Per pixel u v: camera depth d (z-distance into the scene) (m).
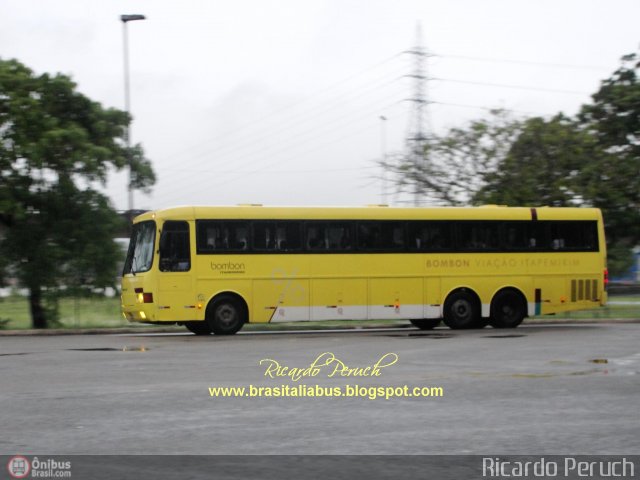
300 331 26.78
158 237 23.61
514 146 38.31
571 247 27.11
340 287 25.02
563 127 38.56
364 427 9.44
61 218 28.38
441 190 38.62
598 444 8.59
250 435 8.98
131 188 30.30
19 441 8.66
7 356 17.36
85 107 29.02
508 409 10.64
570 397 11.62
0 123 27.17
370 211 25.47
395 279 25.55
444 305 26.02
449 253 26.08
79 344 20.72
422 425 9.56
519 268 26.64
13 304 44.66
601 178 37.75
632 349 18.78
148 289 23.52
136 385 12.78
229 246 24.11
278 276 24.47
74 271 27.97
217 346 19.77
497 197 37.03
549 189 37.41
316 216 24.95
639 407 10.78
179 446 8.42
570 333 24.06
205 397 11.60
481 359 16.59
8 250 27.70
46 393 11.94
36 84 27.91
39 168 27.58
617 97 39.81
